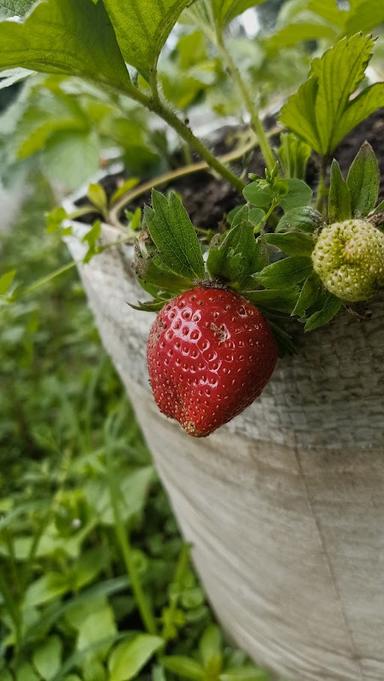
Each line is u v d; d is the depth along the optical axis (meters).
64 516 0.45
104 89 0.23
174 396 0.21
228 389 0.20
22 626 0.41
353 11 0.29
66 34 0.20
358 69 0.22
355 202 0.19
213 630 0.41
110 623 0.38
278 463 0.26
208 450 0.28
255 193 0.21
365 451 0.24
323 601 0.29
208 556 0.35
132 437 0.55
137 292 0.27
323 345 0.22
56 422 0.66
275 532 0.28
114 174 0.42
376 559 0.26
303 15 0.46
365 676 0.31
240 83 0.27
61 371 0.72
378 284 0.18
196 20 0.28
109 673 0.36
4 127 0.41
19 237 0.99
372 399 0.22
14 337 0.65
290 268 0.19
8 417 0.68
